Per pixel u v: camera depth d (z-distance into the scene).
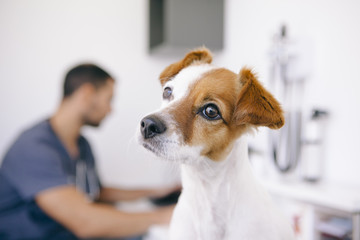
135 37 2.28
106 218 1.26
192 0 1.96
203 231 0.86
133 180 2.25
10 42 2.00
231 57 1.98
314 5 1.41
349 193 1.13
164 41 2.09
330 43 1.34
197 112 0.86
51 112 2.09
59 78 2.11
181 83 0.91
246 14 1.84
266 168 1.59
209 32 2.01
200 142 0.84
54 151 1.38
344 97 1.29
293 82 1.49
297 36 1.49
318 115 1.33
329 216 1.19
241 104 0.82
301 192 1.17
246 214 0.81
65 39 2.12
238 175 0.84
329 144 1.36
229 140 0.85
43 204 1.26
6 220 1.36
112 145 2.25
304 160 1.35
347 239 1.09
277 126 0.79
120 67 2.26
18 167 1.31
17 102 2.03
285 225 0.86
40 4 2.06
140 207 1.78
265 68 1.68
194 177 0.87
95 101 1.54
